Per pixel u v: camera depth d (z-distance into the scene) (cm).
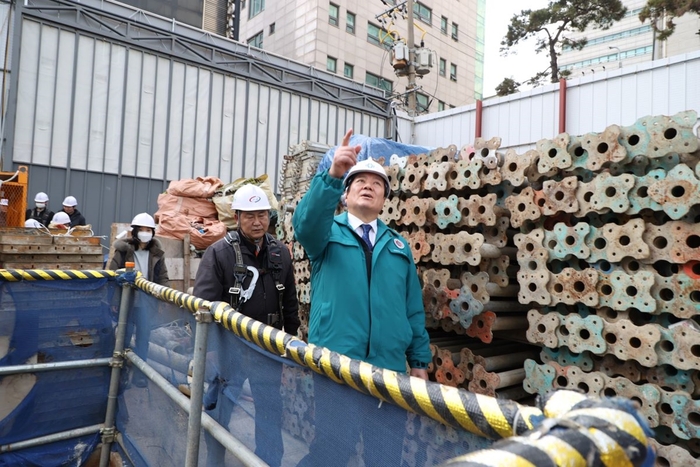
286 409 153
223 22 1677
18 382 313
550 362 254
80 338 335
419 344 253
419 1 2750
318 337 231
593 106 923
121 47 1080
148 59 1118
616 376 233
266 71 1307
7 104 937
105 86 1059
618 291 226
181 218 671
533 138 1028
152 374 272
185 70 1174
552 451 59
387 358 226
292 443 149
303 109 1385
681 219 211
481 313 277
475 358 281
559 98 970
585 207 238
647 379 222
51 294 324
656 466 209
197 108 1195
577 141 244
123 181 1087
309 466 140
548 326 251
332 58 2350
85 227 715
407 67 1823
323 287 233
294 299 313
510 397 278
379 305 228
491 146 280
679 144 207
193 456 204
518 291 292
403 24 2684
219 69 1223
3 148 935
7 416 309
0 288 309
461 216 290
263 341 161
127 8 1088
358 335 223
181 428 232
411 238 320
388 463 111
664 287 213
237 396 186
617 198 225
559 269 261
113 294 347
